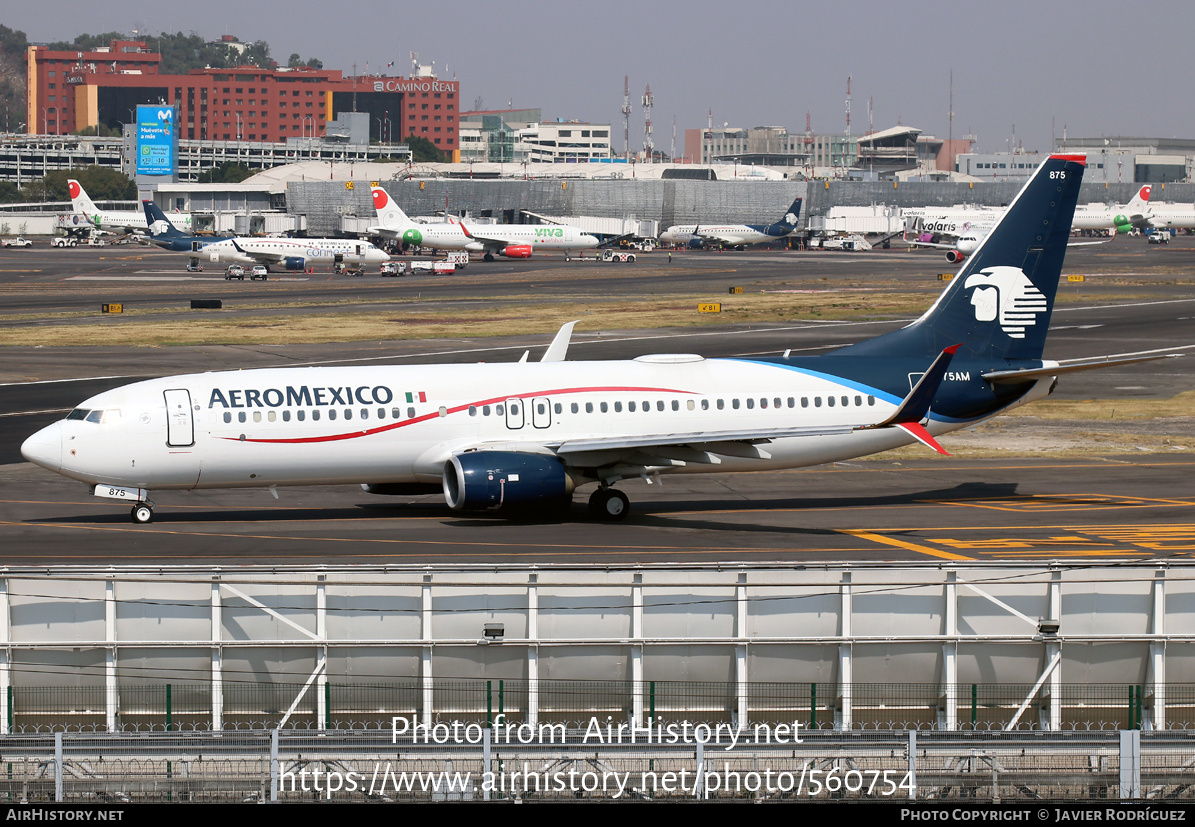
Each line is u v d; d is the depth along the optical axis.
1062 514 107.81
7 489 117.88
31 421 157.12
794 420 109.88
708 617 68.94
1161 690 69.50
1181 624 71.00
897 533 99.69
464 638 68.62
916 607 69.81
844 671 68.69
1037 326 115.62
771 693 69.25
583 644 67.75
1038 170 113.31
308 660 67.88
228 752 63.25
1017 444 148.00
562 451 102.00
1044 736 64.38
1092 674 70.00
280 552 91.06
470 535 98.12
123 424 97.94
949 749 64.44
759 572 69.12
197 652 67.38
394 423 102.81
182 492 117.44
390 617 68.44
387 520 104.50
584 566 68.31
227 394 100.88
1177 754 64.12
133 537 96.50
